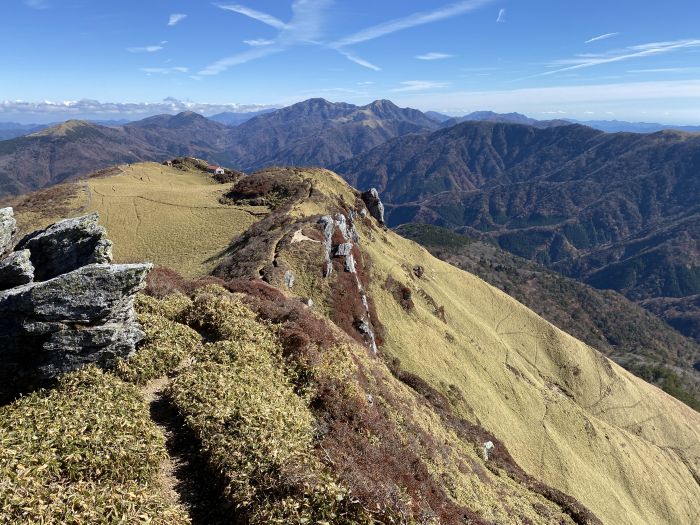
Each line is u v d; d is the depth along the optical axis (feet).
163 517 46.14
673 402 425.28
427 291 336.70
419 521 52.90
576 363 394.32
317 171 413.59
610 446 294.66
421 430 104.88
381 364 150.71
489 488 112.57
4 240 79.51
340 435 69.36
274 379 80.18
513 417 252.42
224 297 109.40
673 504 286.05
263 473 52.54
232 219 306.96
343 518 47.57
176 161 609.01
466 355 276.82
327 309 200.44
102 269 71.61
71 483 46.98
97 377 69.31
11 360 68.03
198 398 68.85
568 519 134.00
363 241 334.65
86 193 355.36
